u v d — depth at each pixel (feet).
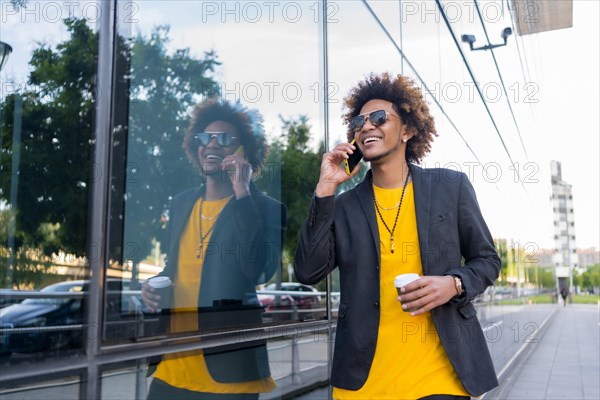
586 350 46.78
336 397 6.68
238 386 7.33
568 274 329.31
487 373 6.32
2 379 3.94
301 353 9.11
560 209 375.25
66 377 4.45
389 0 14.73
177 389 6.01
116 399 4.99
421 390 6.27
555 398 25.68
